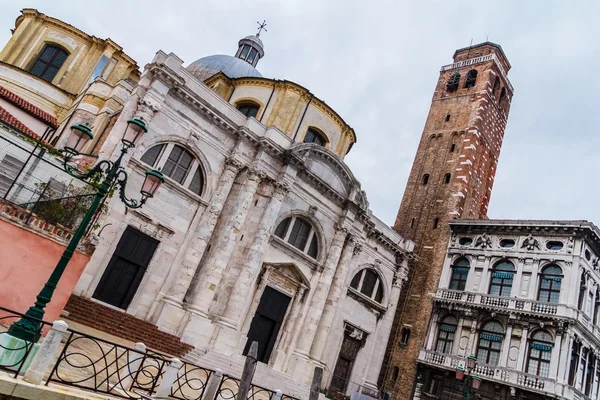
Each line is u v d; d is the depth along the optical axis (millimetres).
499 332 31312
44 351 9227
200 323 24234
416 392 32750
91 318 20266
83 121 28766
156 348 21422
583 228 30453
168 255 24500
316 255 31484
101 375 12500
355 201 32719
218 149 26750
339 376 32844
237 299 25812
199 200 25719
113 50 36406
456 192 39781
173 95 25016
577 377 29234
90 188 16750
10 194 16062
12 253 14430
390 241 36094
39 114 27906
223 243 25953
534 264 31938
